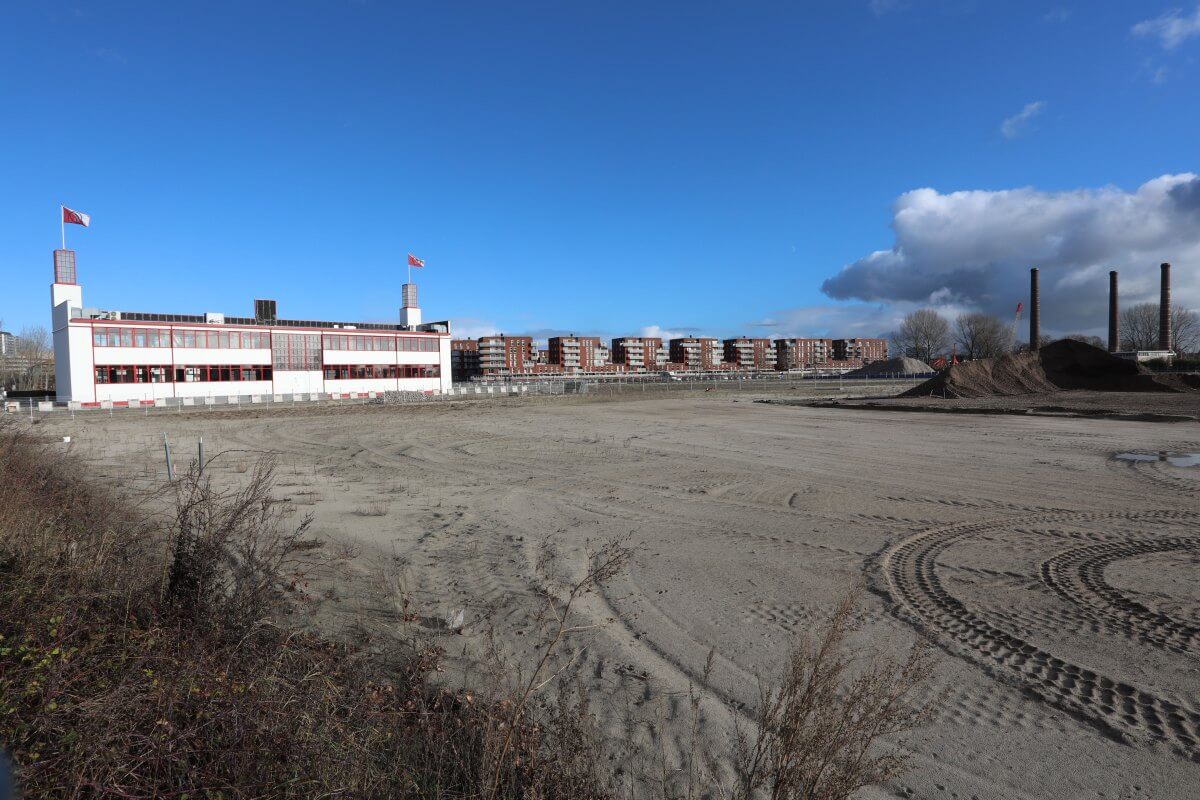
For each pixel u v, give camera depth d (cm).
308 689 443
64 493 1045
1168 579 853
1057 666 607
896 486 1529
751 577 877
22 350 10169
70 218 5256
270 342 5781
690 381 10662
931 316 13775
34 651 414
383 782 374
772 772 358
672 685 574
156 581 622
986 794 426
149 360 5103
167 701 362
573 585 842
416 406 4812
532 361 16738
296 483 1591
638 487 1538
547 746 439
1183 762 459
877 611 752
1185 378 5472
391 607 750
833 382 9831
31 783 306
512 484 1583
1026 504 1323
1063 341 5981
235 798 334
